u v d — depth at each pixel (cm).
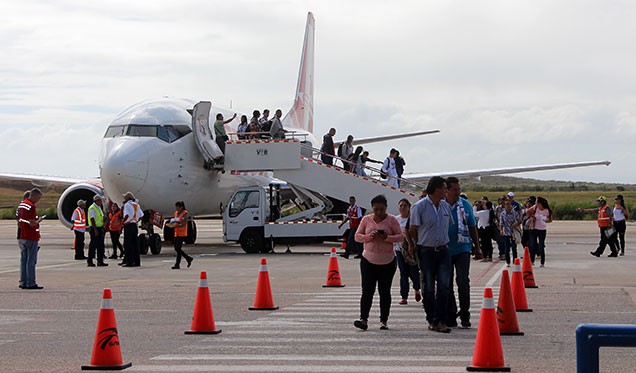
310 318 1385
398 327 1288
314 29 5212
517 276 1440
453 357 1027
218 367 967
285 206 4175
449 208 1268
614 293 1722
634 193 12950
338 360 1008
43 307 1551
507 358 1009
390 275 1259
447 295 1241
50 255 3123
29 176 3850
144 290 1842
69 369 966
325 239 3541
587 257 2878
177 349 1090
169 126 3122
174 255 3044
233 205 3109
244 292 1792
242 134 3284
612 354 1017
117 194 3008
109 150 2994
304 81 5072
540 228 2488
